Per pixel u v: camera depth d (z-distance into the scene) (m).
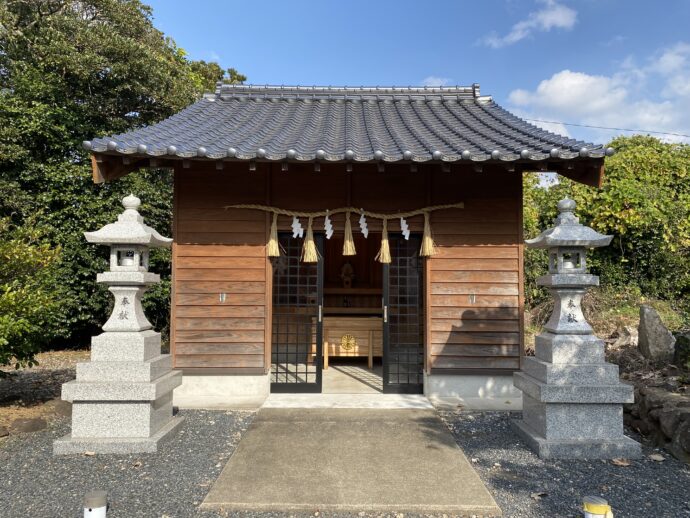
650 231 8.90
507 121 6.39
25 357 4.89
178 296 5.66
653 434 4.11
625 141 11.36
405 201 5.77
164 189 9.59
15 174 8.13
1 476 3.36
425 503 2.95
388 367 5.84
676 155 10.23
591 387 3.77
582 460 3.70
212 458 3.72
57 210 8.45
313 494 3.06
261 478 3.30
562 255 4.11
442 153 4.70
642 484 3.26
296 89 7.84
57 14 9.62
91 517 2.57
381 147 5.09
